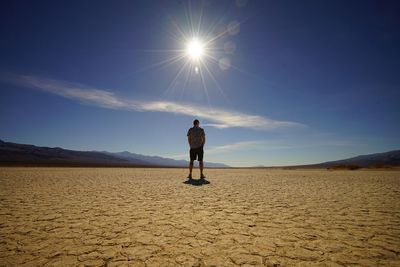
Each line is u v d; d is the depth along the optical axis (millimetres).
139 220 3363
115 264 2080
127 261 2139
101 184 7438
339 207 4223
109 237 2717
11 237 2699
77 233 2840
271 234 2820
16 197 5043
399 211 3936
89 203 4461
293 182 8609
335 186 7340
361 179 9930
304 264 2076
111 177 10172
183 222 3279
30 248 2402
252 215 3648
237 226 3115
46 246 2455
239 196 5320
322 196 5402
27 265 2043
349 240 2629
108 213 3736
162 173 13586
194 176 11461
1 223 3203
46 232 2867
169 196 5254
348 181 9016
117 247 2443
